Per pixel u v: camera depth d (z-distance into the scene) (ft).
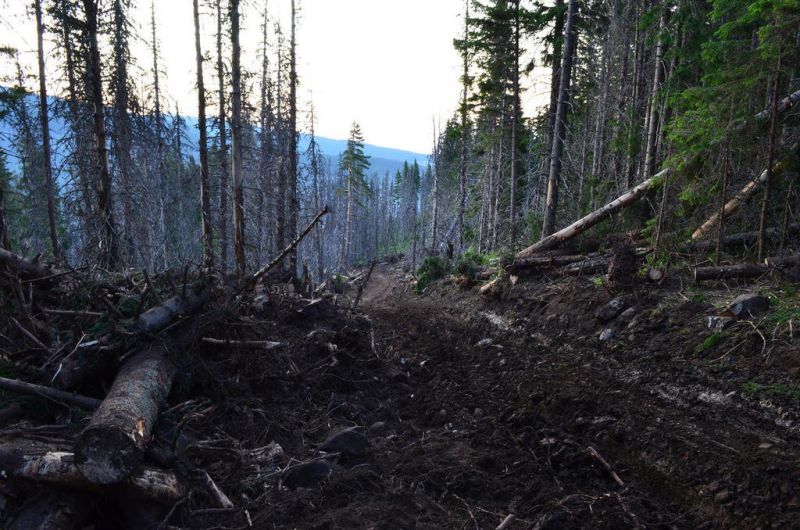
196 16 62.34
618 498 14.28
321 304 29.32
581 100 67.51
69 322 18.47
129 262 47.42
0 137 51.49
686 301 24.94
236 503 12.89
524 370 25.07
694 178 30.37
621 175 53.36
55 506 10.50
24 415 13.75
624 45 60.75
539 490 14.94
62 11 39.34
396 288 89.66
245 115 76.74
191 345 18.21
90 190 42.50
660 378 20.38
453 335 33.96
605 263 34.40
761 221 25.62
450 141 110.22
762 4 24.22
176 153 78.54
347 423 18.80
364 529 12.06
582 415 19.26
